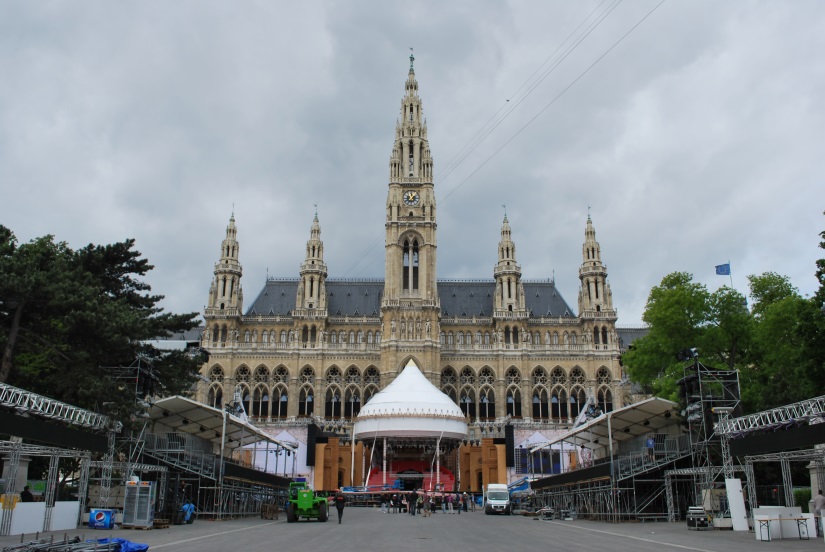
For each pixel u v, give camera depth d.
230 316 133.50
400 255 136.62
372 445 107.25
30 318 51.97
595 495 63.69
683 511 59.00
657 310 83.06
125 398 49.97
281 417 130.50
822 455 44.06
